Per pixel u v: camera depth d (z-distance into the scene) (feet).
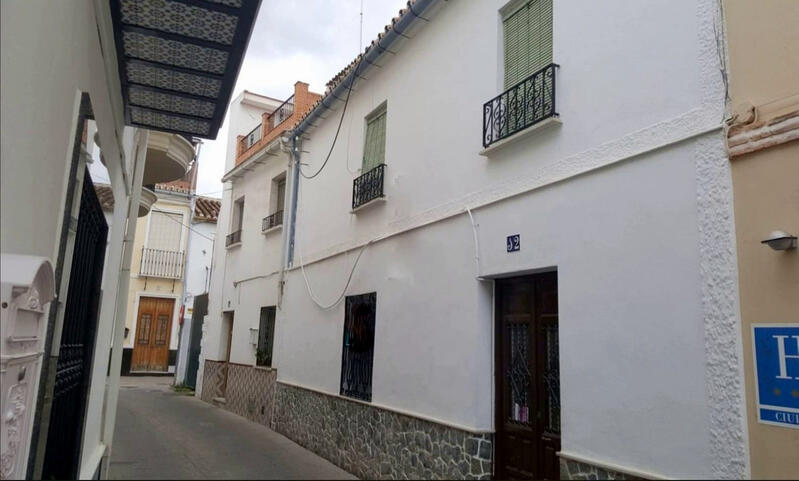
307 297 33.53
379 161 28.07
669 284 12.89
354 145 30.48
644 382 13.07
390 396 23.43
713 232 12.19
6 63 6.96
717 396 11.57
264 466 19.44
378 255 26.25
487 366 18.75
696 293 12.30
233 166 52.19
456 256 20.51
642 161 14.01
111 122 15.83
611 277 14.34
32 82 7.95
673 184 13.17
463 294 19.80
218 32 14.55
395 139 26.32
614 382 13.80
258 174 45.19
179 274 72.43
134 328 69.72
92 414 16.83
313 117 34.76
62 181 10.11
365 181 28.19
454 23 22.86
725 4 12.67
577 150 16.03
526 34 19.15
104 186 15.01
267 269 40.52
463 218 20.42
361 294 27.32
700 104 12.85
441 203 21.98
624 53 14.98
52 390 10.62
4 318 6.91
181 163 28.19
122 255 21.98
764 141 11.50
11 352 7.32
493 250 18.71
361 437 24.85
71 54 10.03
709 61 12.82
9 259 7.20
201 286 71.26
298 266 35.29
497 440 18.38
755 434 10.89
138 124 19.84
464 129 21.22
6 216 7.32
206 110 18.83
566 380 15.21
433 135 23.24
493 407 18.56
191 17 13.94
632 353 13.47
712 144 12.47
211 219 72.28
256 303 41.81
